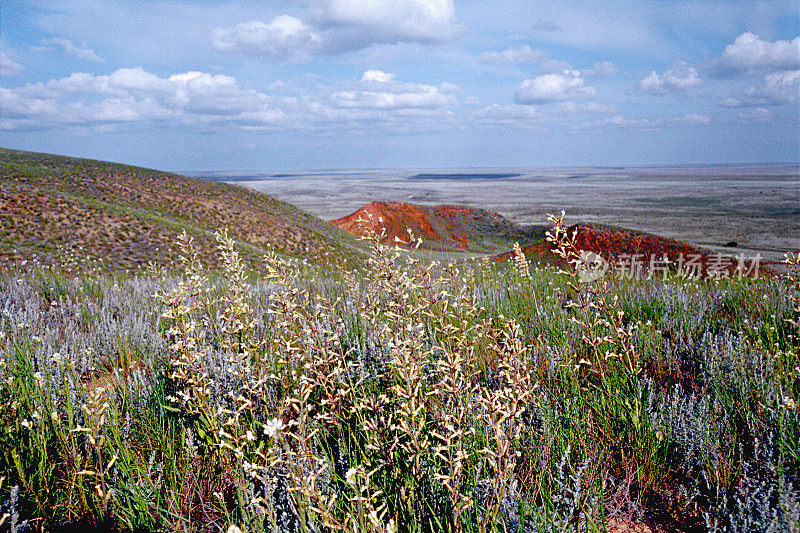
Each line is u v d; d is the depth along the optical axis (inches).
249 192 3038.9
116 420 105.3
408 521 85.5
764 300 204.1
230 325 138.7
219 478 101.2
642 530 88.0
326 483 88.9
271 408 119.0
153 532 85.8
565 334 153.6
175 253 1519.4
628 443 106.5
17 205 1620.3
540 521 82.6
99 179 2497.5
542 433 108.6
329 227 2876.5
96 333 183.5
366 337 156.7
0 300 245.6
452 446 83.1
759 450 101.6
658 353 152.7
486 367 134.5
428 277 134.3
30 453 102.2
